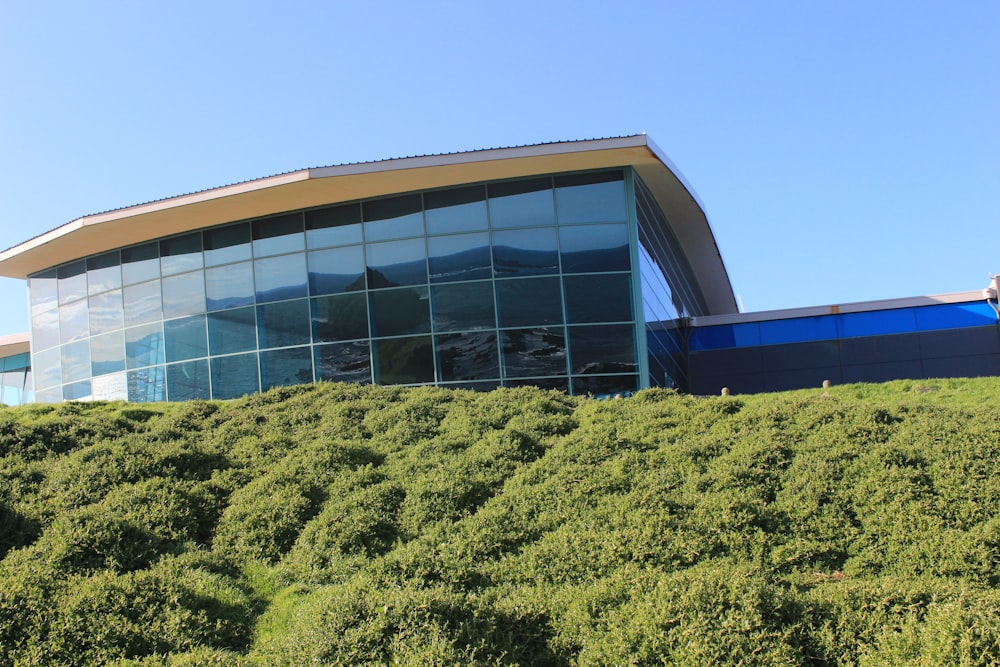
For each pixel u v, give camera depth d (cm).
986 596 673
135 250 2483
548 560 849
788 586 777
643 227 2244
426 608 692
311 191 2119
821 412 1134
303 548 909
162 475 1096
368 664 642
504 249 2120
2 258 2558
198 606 768
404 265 2169
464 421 1331
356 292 2189
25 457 1155
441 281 2139
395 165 2002
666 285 2566
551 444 1196
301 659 653
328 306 2205
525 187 2142
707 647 637
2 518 909
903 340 2552
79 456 1132
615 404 1393
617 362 2059
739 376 2670
